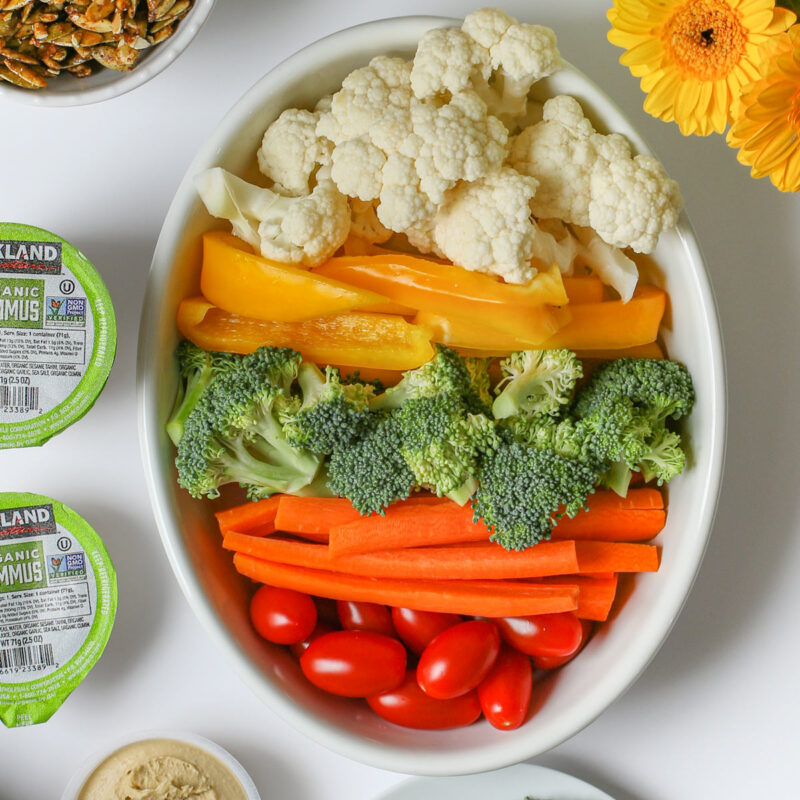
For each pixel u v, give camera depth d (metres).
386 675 0.70
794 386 0.74
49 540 0.71
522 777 0.74
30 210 0.73
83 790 0.73
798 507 0.75
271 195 0.68
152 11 0.69
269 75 0.68
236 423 0.68
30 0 0.68
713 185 0.74
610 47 0.73
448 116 0.66
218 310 0.70
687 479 0.70
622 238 0.67
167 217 0.69
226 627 0.70
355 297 0.68
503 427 0.70
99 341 0.69
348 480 0.69
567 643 0.70
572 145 0.67
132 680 0.75
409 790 0.74
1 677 0.71
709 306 0.69
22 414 0.68
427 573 0.70
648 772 0.75
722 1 0.62
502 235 0.67
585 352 0.71
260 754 0.75
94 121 0.73
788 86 0.60
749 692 0.75
